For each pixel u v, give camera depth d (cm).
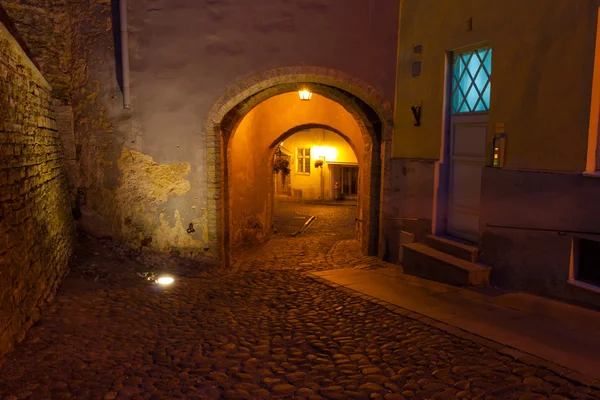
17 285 494
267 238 1448
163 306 656
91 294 669
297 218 2036
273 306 667
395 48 897
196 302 685
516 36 628
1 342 432
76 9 859
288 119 1380
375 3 884
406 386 394
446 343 481
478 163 735
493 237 674
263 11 873
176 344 514
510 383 380
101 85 874
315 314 621
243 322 593
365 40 891
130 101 875
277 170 2548
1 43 521
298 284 791
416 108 847
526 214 620
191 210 902
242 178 1297
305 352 489
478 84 729
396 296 673
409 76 869
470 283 675
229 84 880
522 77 620
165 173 893
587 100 537
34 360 446
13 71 565
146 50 870
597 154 541
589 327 496
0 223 469
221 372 440
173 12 866
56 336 508
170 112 883
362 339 516
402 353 467
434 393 378
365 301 660
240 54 877
